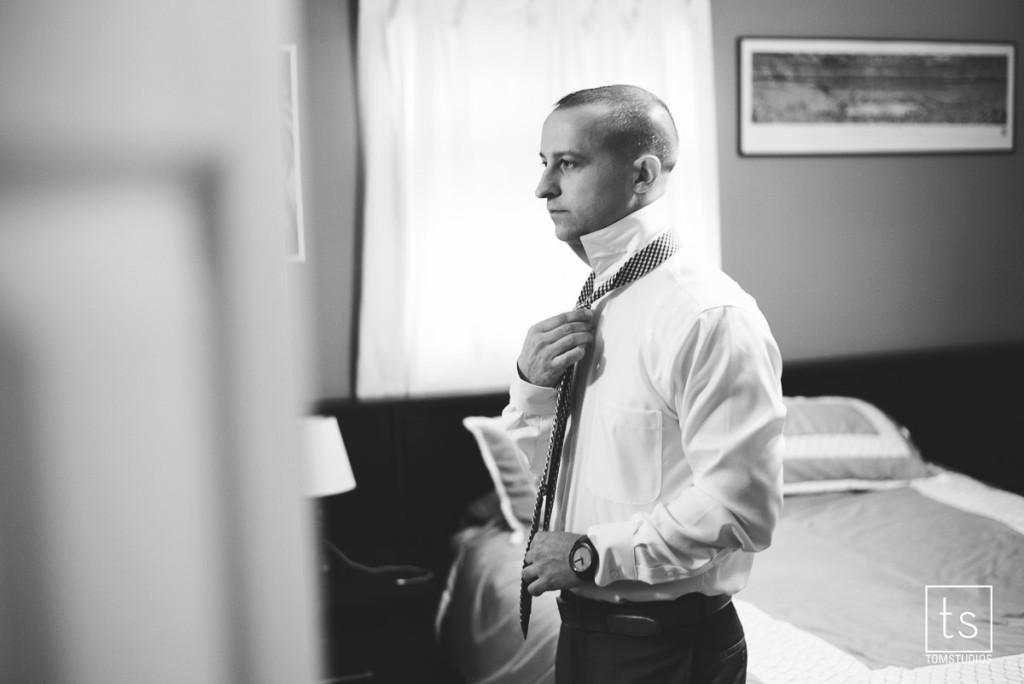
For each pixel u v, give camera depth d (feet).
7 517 0.59
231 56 0.62
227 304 0.63
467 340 10.16
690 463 3.88
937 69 11.42
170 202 0.61
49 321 0.59
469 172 10.01
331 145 9.72
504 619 7.72
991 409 11.81
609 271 4.26
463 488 10.09
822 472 9.77
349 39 9.68
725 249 11.14
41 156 0.58
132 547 0.62
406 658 8.77
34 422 0.59
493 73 10.02
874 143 11.35
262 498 0.65
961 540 8.09
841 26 11.15
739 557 4.19
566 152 4.05
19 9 0.57
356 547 9.92
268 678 0.67
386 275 9.87
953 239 11.83
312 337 0.76
